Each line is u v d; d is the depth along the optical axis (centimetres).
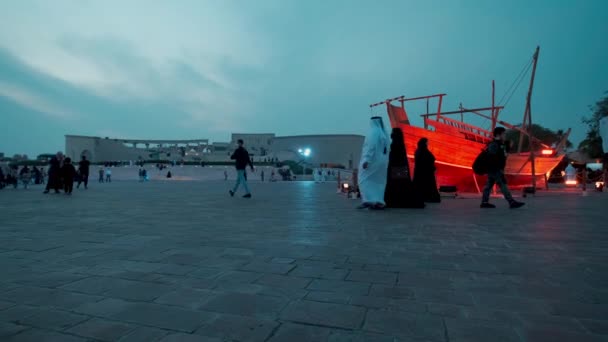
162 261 345
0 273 305
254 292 255
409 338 183
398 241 439
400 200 854
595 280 278
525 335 185
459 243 425
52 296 248
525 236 468
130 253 380
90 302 237
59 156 1608
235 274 300
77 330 195
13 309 225
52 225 590
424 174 1016
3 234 501
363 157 826
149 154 9781
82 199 1211
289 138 9631
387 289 259
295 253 377
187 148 9669
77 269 317
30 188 2245
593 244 416
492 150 830
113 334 190
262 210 834
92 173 5384
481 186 1439
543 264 327
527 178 1606
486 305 228
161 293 254
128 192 1686
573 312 215
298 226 569
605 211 768
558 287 262
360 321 204
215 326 199
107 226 576
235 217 695
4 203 1041
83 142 8819
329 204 999
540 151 1619
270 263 335
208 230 532
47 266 328
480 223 590
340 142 9319
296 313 216
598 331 190
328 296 246
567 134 1614
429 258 351
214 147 9594
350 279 284
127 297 246
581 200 1086
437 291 254
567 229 523
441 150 1435
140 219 669
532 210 794
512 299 238
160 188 2192
